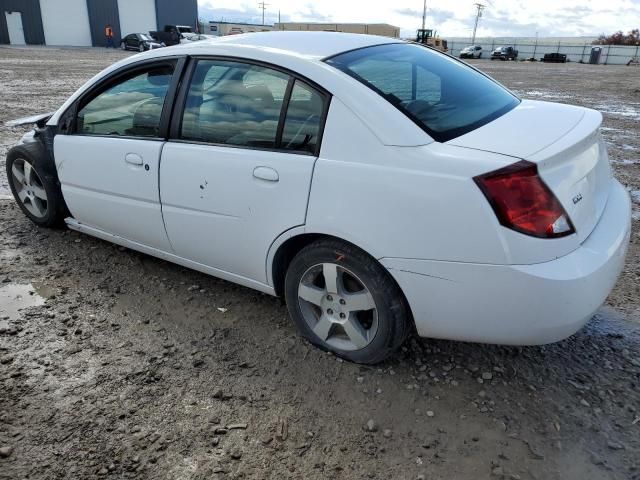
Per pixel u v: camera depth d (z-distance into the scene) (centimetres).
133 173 339
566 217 223
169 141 321
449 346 299
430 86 286
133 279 371
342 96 256
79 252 412
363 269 256
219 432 235
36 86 1515
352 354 279
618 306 347
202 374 273
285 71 276
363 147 247
